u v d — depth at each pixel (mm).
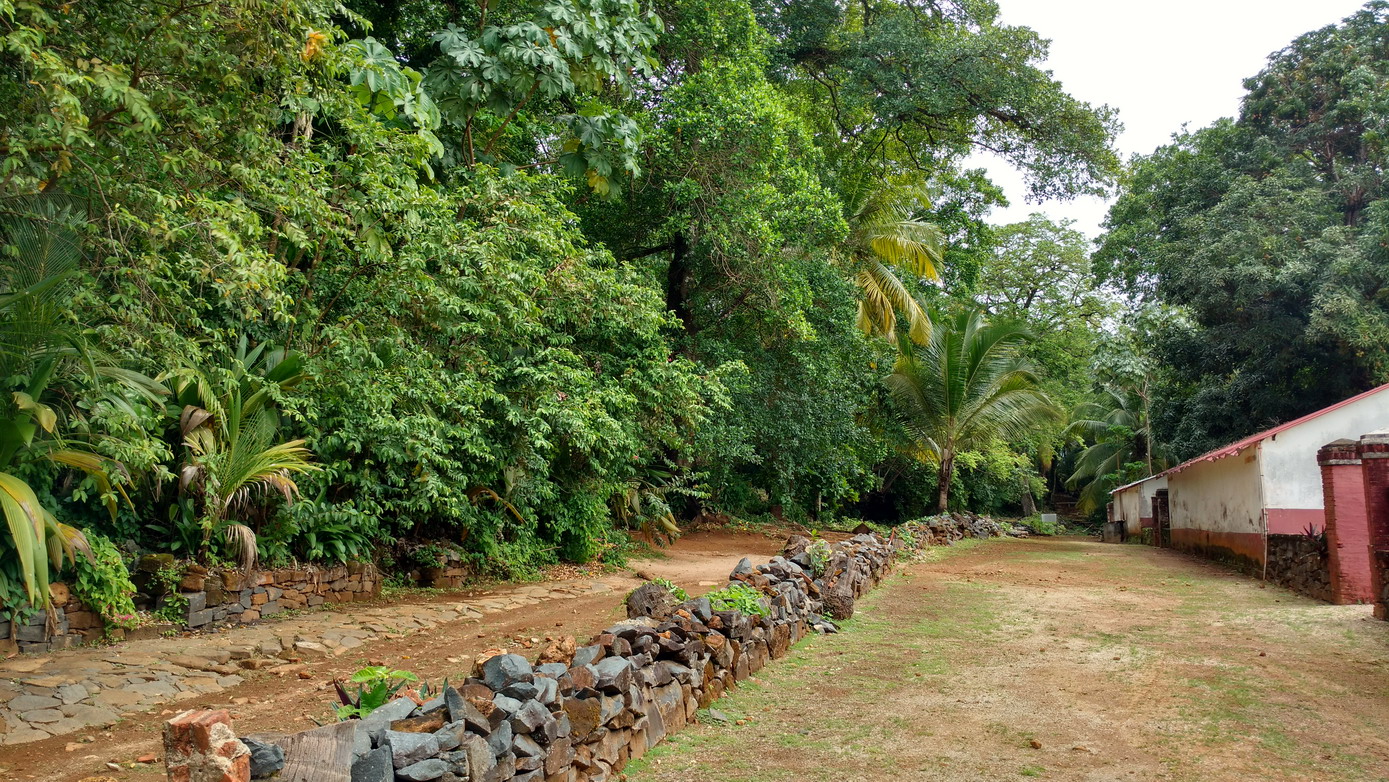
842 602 9773
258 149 8312
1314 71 20844
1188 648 8156
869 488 29422
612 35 11836
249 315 8117
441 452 10461
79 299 6895
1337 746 5344
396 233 10031
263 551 8906
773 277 15914
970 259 29547
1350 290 17375
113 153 7234
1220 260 19062
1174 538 21234
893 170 28031
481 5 12781
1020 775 4871
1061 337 41469
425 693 4562
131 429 7102
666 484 18312
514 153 14688
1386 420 14047
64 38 6820
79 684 5938
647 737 5219
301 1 7719
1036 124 23672
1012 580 13742
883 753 5234
